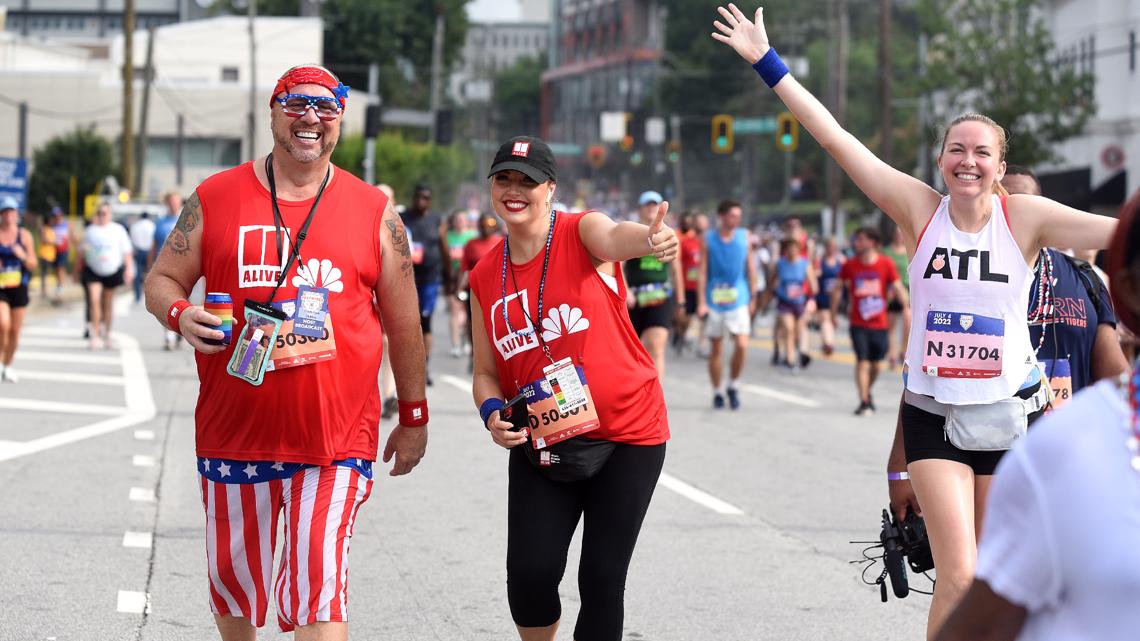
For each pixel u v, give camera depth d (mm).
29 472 10008
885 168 4965
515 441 4867
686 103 117750
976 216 4793
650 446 4988
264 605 4723
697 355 21984
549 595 4910
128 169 48406
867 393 14836
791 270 19344
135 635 6109
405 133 98062
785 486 10273
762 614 6699
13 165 29625
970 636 2322
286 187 4656
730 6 5203
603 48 144500
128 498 9164
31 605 6547
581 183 134375
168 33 81188
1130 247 2305
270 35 81625
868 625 6520
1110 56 39656
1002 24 39156
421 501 9391
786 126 39656
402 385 4996
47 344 20172
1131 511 2160
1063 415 2242
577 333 4930
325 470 4594
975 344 4723
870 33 117375
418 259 15172
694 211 20953
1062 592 2229
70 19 111812
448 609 6672
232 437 4578
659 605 6848
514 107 166250
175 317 4539
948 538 4641
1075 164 41062
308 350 4547
